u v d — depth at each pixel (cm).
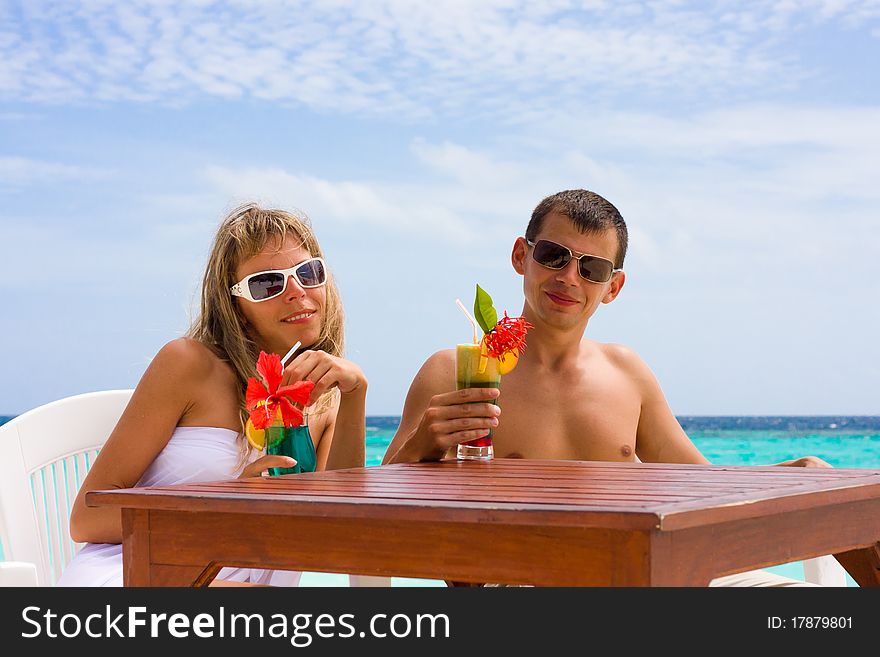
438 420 270
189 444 279
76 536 274
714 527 165
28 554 303
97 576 257
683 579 157
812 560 300
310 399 265
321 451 309
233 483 212
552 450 310
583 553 157
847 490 195
